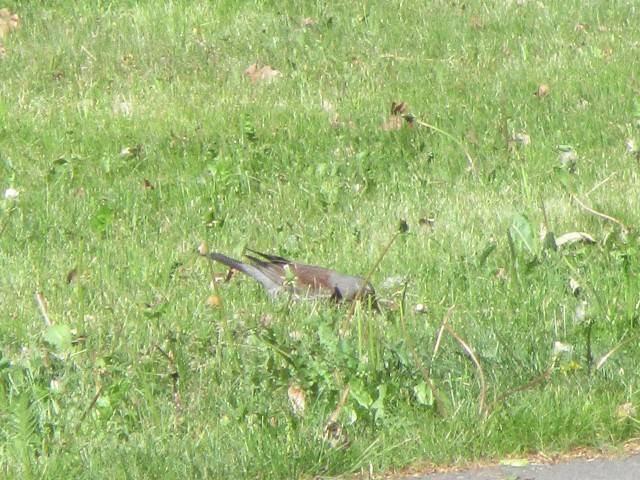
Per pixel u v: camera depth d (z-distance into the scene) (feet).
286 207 41.09
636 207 39.24
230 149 45.91
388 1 64.69
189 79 55.31
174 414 24.61
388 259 35.53
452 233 37.47
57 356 27.48
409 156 45.96
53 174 43.11
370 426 23.99
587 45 58.80
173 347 27.32
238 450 22.77
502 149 45.96
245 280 34.37
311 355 27.12
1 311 31.17
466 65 56.49
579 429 23.89
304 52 58.13
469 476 22.57
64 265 35.19
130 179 43.50
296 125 48.32
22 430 22.84
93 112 50.39
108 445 22.97
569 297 31.76
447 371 26.63
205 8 63.26
